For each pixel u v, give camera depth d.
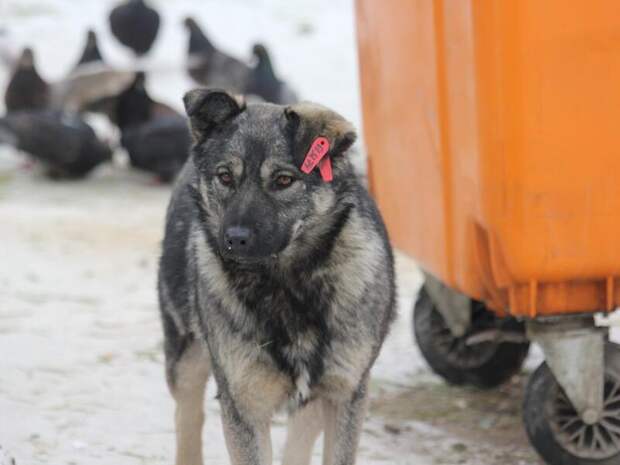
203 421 7.98
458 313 9.33
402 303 13.02
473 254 7.66
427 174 8.34
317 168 6.67
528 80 6.95
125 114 22.58
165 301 7.93
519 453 8.60
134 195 20.39
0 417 9.02
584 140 7.03
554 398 7.98
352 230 6.78
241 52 30.23
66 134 21.08
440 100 7.84
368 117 9.82
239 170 6.64
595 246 7.16
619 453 7.95
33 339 11.36
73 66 27.12
